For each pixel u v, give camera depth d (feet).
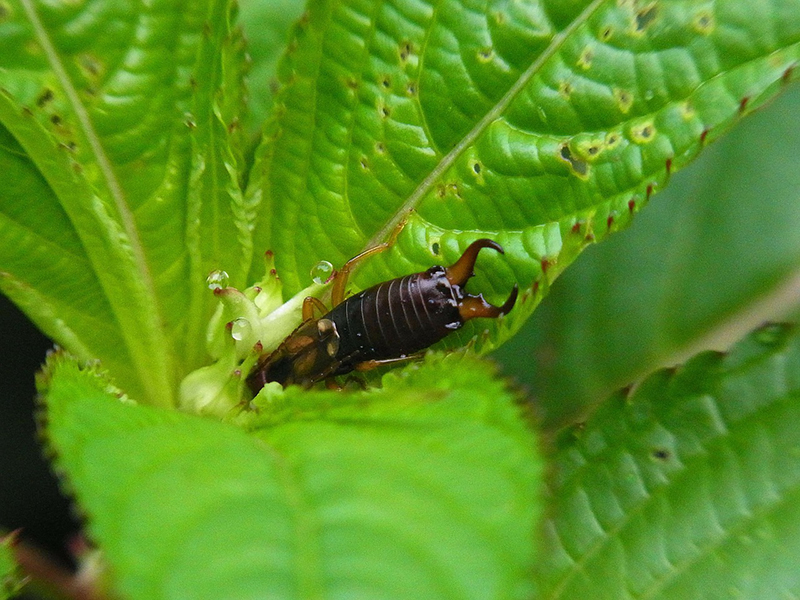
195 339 0.21
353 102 0.21
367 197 0.21
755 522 0.20
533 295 0.19
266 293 0.21
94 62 0.19
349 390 0.22
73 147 0.20
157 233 0.20
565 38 0.20
